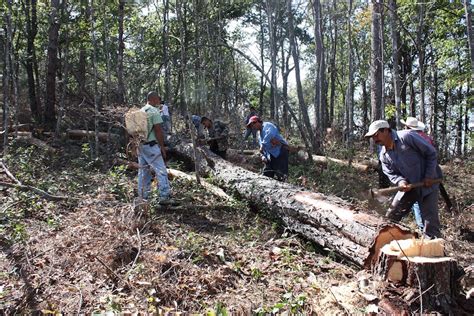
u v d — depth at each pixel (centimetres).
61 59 1446
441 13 1281
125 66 1493
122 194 652
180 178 766
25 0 1312
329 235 449
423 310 308
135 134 623
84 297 353
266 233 521
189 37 1542
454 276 321
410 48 1797
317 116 1523
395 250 340
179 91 1681
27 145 1015
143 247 439
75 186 679
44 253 425
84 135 1155
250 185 630
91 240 437
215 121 1002
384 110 1066
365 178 971
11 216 518
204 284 376
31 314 332
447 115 2080
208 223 577
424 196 498
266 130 764
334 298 331
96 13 1164
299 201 514
